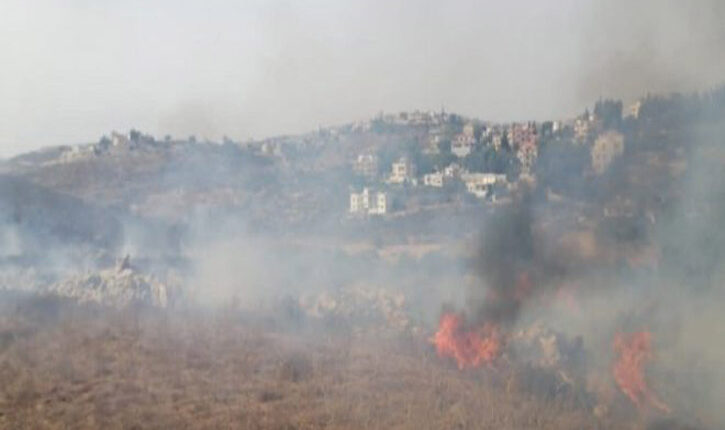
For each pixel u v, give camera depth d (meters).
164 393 74.31
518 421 67.31
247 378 79.69
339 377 80.31
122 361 84.25
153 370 81.62
